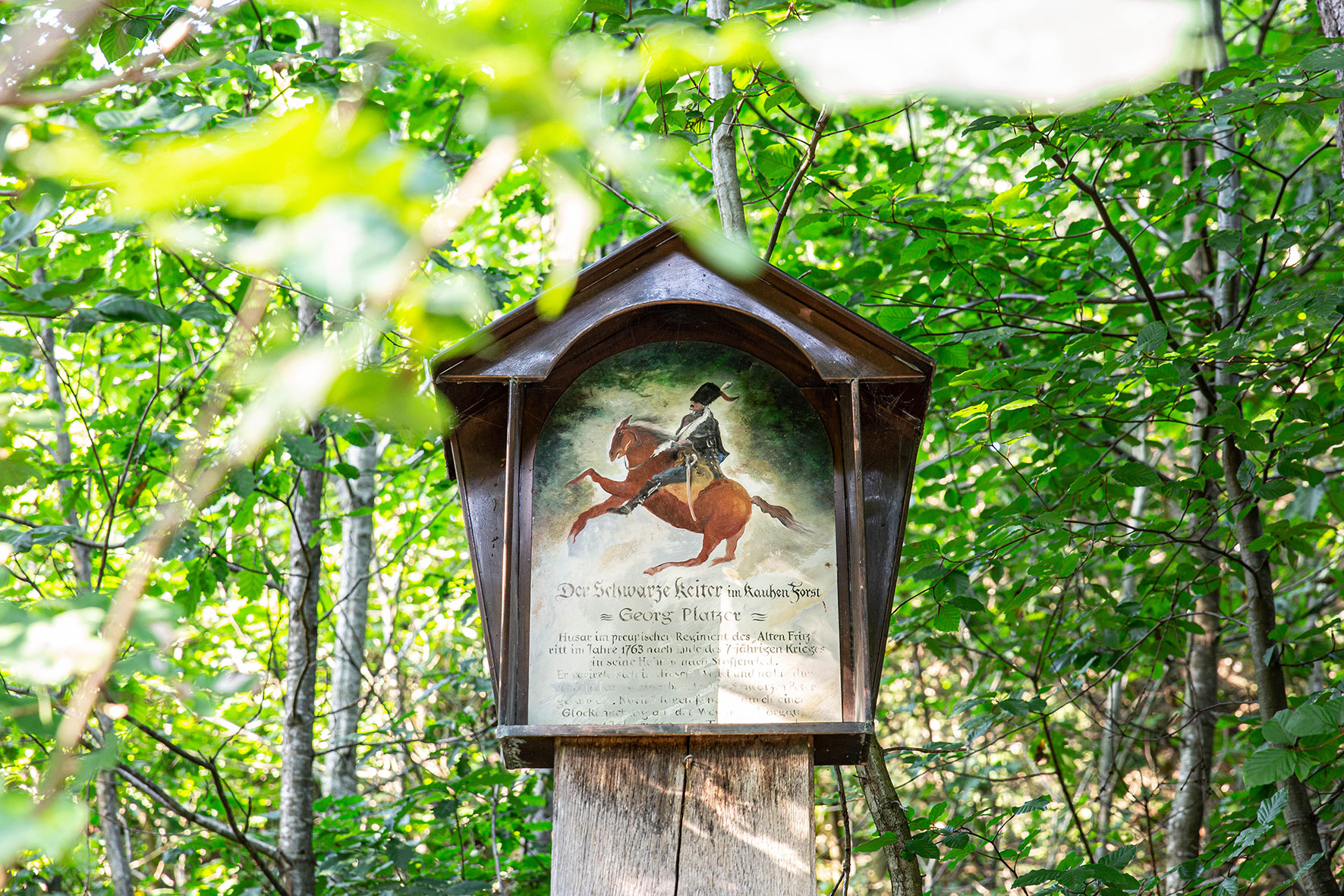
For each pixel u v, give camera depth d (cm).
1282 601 663
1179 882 456
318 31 497
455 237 498
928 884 715
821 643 256
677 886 241
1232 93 372
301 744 488
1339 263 383
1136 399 507
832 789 882
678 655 255
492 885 494
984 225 469
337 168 61
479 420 275
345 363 73
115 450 498
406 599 884
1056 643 545
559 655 255
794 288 264
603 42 80
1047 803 367
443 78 452
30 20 123
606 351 279
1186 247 435
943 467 586
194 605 412
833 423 273
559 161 70
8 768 287
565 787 248
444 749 540
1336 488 493
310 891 464
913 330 496
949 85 56
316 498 533
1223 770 765
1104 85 55
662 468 269
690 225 73
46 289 219
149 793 418
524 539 263
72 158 61
